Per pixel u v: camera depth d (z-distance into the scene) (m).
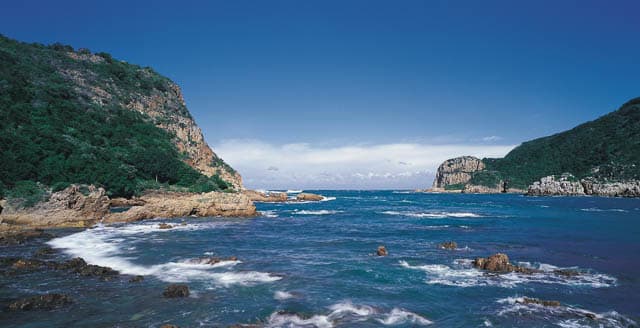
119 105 97.44
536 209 79.12
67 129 73.31
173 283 17.98
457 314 13.94
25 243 30.50
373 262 23.36
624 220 52.91
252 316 13.57
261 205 97.56
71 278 18.78
